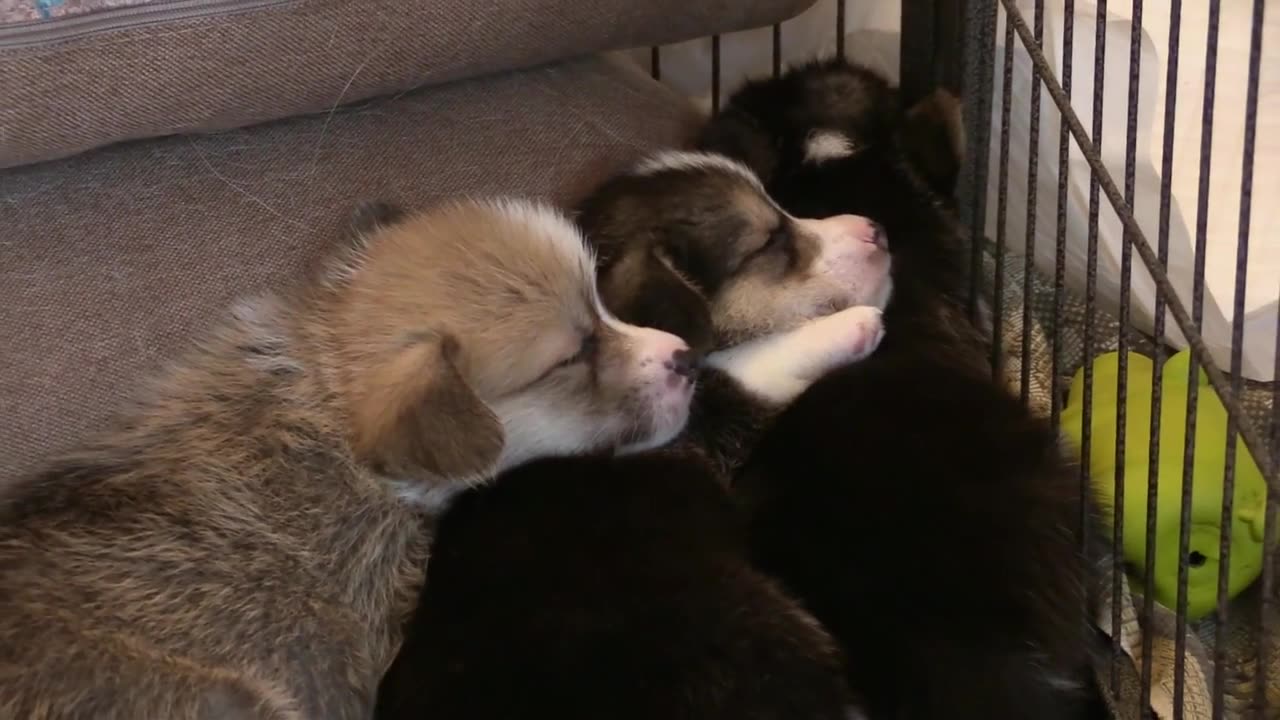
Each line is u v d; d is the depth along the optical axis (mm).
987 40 649
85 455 534
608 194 638
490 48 588
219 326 560
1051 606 548
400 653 524
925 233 686
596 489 551
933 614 536
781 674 509
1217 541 592
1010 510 555
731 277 639
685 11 628
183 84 532
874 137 710
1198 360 520
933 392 591
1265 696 532
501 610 518
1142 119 661
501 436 516
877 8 780
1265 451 496
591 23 603
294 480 538
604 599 518
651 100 690
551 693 499
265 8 532
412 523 554
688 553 535
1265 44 647
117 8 510
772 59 789
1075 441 608
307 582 531
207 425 544
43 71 507
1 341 527
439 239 568
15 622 496
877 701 529
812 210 690
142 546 518
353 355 550
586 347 571
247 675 511
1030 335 646
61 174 551
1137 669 583
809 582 548
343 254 575
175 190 561
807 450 575
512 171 624
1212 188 656
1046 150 690
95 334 540
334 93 569
